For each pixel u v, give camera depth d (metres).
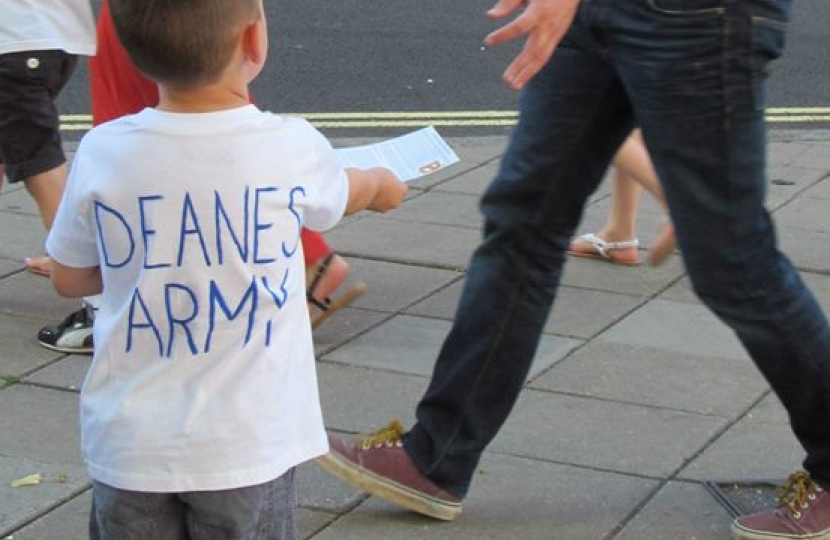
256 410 3.03
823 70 10.75
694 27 3.64
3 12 5.59
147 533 3.09
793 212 7.44
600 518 4.35
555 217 4.02
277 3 12.68
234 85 3.06
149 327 3.02
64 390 5.28
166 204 2.99
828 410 4.02
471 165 8.32
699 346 5.75
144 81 5.45
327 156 3.16
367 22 12.09
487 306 4.09
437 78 10.48
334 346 5.68
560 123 3.94
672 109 3.73
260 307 3.03
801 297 3.90
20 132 5.71
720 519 4.34
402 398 5.21
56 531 4.27
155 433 3.00
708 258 3.82
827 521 4.13
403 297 6.26
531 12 3.63
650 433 4.93
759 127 3.75
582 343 5.74
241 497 3.03
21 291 6.27
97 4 11.76
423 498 4.26
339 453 4.26
